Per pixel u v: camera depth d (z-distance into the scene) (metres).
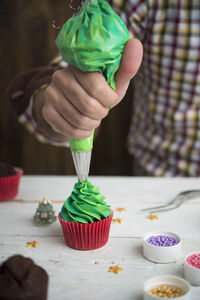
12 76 1.94
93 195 0.76
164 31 1.17
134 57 0.65
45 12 1.87
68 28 0.65
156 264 0.72
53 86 0.69
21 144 2.02
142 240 0.77
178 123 1.21
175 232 0.81
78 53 0.64
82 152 0.73
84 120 0.68
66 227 0.75
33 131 1.13
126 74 0.67
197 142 1.21
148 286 0.65
